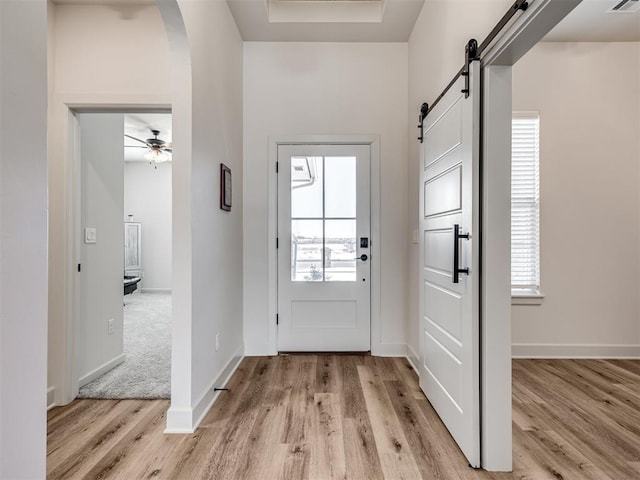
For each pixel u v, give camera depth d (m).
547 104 3.07
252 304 3.15
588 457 1.66
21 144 0.71
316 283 3.17
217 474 1.53
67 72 2.29
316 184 3.16
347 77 3.14
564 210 3.08
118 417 2.04
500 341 1.56
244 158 3.14
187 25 1.83
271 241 3.14
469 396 1.62
